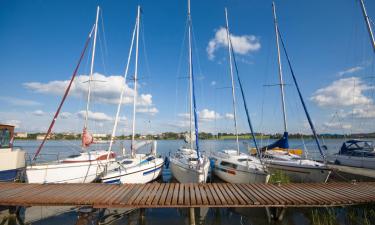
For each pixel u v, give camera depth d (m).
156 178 16.33
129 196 8.98
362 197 9.06
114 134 15.54
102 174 12.90
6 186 10.50
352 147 18.83
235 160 15.30
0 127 13.83
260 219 9.77
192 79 16.47
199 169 12.84
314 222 9.07
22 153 14.52
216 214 10.21
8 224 9.32
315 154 23.81
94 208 8.79
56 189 10.02
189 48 16.77
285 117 17.84
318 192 9.70
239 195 9.17
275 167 14.98
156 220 9.65
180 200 8.51
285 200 8.57
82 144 15.20
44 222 9.37
